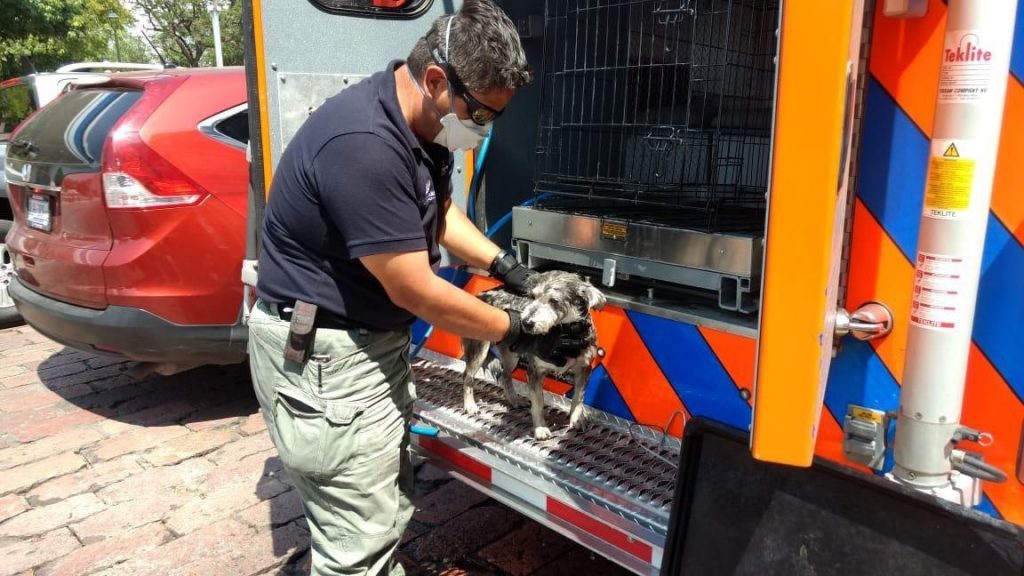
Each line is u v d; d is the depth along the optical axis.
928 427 1.65
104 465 3.92
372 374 2.10
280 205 2.01
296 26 2.80
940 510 1.62
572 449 2.59
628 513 2.16
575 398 2.76
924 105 1.71
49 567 3.06
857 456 1.94
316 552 2.24
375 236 1.84
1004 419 1.71
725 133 3.15
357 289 2.01
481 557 3.09
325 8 2.87
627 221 2.81
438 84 1.91
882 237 1.83
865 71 1.78
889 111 1.77
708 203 2.88
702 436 2.04
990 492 1.76
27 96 6.77
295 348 2.01
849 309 1.91
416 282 1.91
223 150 4.11
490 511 3.45
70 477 3.79
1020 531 1.51
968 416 1.77
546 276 2.59
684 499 2.05
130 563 3.08
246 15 2.70
